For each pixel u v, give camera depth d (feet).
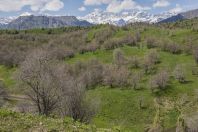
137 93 342.64
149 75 385.91
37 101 135.74
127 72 381.60
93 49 504.84
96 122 265.54
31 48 499.10
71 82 143.13
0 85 231.09
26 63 138.62
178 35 526.57
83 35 586.45
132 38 513.86
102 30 585.63
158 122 282.15
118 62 426.51
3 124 48.06
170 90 340.80
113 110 311.06
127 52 476.54
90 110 147.74
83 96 145.89
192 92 335.26
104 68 396.16
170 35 528.63
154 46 479.82
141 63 412.36
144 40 519.19
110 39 522.47
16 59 446.19
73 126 51.75
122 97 336.29
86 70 385.70
